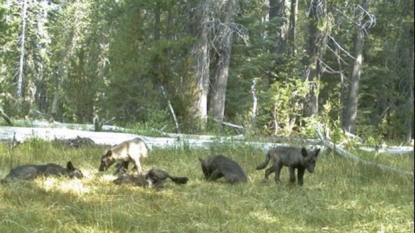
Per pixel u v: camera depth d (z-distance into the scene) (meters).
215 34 23.39
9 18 36.66
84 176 9.08
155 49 21.14
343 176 10.19
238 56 30.14
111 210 6.52
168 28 23.06
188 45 22.91
